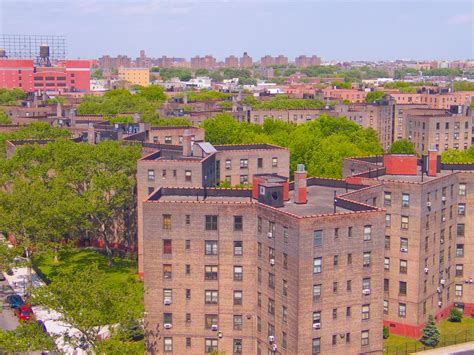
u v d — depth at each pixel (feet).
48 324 346.54
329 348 291.79
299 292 282.97
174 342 318.65
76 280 289.12
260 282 308.19
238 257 311.47
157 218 311.68
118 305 282.97
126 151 457.27
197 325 316.81
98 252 482.69
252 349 315.99
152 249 313.53
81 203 415.64
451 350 329.93
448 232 369.71
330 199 332.60
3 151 572.92
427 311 357.00
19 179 432.66
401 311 352.90
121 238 481.05
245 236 309.83
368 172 374.63
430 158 377.30
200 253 312.50
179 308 316.40
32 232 398.62
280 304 295.07
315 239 283.59
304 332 285.84
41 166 450.71
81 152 458.09
